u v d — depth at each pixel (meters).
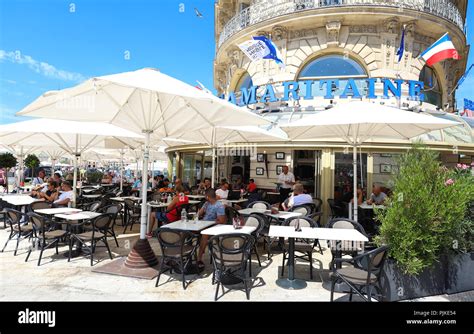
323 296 4.46
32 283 4.71
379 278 4.00
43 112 5.61
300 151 11.91
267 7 13.80
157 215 7.92
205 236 5.51
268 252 6.46
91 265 5.54
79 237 5.78
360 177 10.50
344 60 12.84
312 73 13.16
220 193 9.39
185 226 5.11
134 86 3.88
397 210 4.45
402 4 12.09
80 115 5.88
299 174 11.84
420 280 4.51
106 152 18.06
